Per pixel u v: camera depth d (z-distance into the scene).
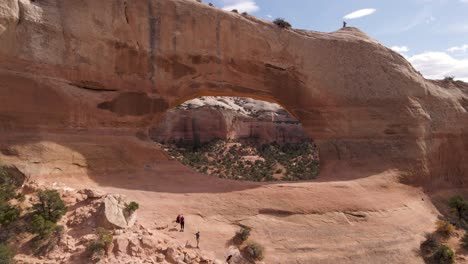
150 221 14.23
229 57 23.23
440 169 24.27
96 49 19.45
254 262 13.93
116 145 19.61
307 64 24.47
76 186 15.91
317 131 24.41
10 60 16.42
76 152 17.47
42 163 15.87
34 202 13.54
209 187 18.58
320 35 25.44
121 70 20.45
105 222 12.67
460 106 26.22
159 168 20.23
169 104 22.22
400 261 15.97
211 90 23.42
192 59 22.38
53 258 11.20
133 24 20.69
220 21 23.00
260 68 23.97
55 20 18.06
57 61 18.02
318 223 16.75
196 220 15.23
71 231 12.42
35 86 17.09
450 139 25.05
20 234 11.95
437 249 16.95
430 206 21.38
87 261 11.14
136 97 20.98
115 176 18.22
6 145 15.50
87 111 18.95
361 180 20.67
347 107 23.84
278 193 18.03
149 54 21.19
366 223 17.47
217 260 13.12
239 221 15.91
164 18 21.56
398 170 21.83
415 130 23.11
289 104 24.84
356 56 24.61
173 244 13.05
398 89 23.83
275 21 25.08
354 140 23.38
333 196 18.47
